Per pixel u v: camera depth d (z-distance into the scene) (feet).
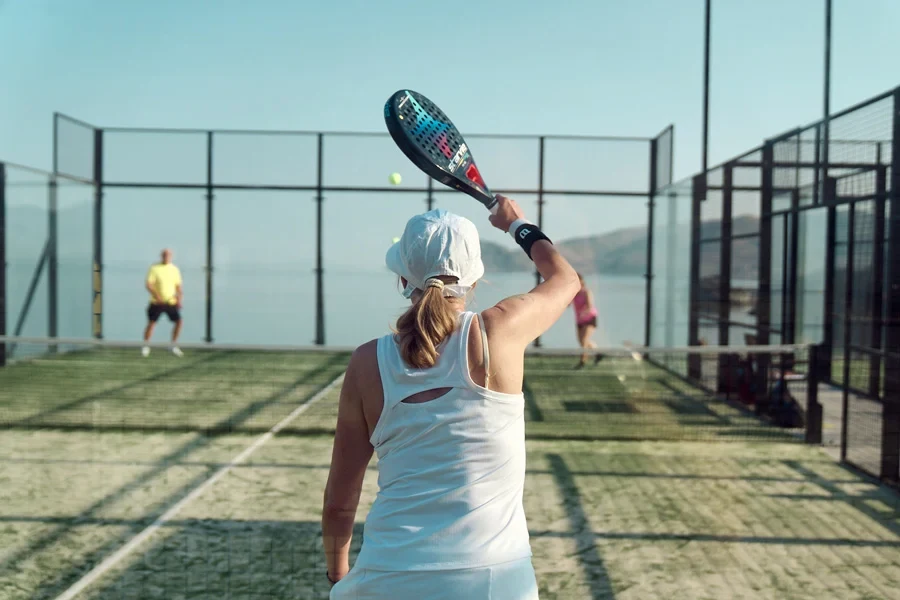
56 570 12.35
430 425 4.77
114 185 40.45
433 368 4.83
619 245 39.45
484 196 6.03
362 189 39.96
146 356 38.65
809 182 23.07
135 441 21.22
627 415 25.76
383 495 4.89
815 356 21.75
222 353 39.81
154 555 13.00
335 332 40.50
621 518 15.21
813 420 21.84
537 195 39.45
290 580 12.00
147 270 40.96
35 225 37.76
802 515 15.53
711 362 29.76
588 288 36.60
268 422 23.58
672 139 36.22
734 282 27.96
